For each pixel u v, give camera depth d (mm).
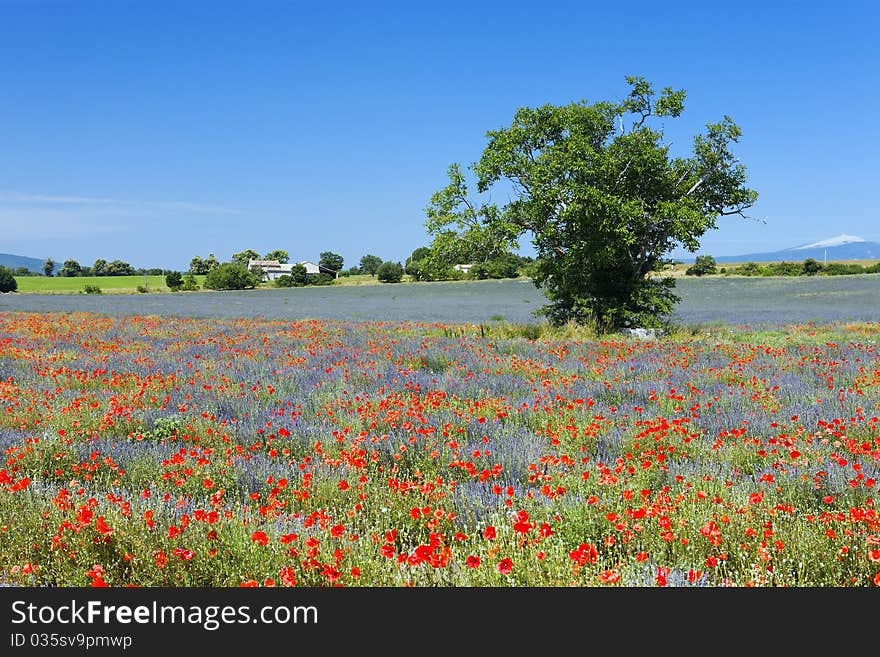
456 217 23750
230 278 107500
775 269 95812
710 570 3945
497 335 21812
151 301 61438
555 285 24625
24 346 17109
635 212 21750
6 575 3895
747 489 5145
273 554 4035
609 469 5379
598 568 3803
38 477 5637
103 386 10633
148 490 5395
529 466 5793
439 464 6105
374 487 5289
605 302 23828
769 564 3965
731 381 11203
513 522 4160
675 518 4375
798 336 21281
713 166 24125
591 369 12359
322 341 18969
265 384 10500
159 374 11297
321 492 5223
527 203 23031
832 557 4016
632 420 7680
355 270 168375
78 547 4191
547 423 7836
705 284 72562
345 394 9617
